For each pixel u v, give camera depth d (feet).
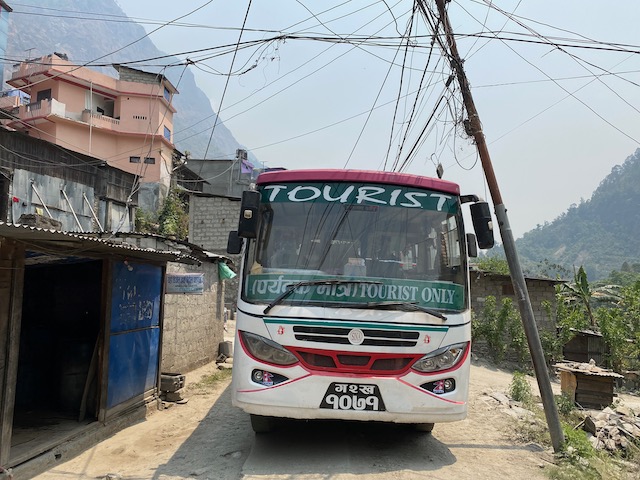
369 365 17.46
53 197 67.26
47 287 27.20
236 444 21.15
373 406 17.28
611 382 34.86
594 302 114.42
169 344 35.76
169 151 129.70
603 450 24.80
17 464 17.31
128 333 25.27
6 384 16.80
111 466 18.93
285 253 19.04
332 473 16.78
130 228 88.22
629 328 76.23
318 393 17.25
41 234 16.44
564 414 30.53
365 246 19.17
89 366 23.75
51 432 20.92
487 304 57.93
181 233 111.45
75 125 114.93
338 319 17.60
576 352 72.13
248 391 17.53
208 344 44.21
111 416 23.58
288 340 17.54
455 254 19.72
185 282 34.32
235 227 80.94
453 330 18.26
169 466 18.56
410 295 18.56
